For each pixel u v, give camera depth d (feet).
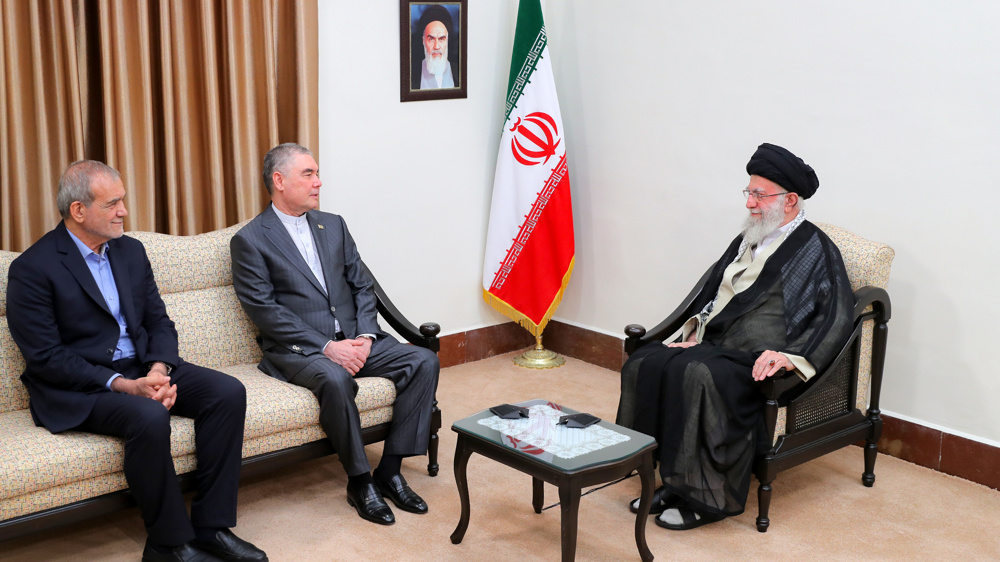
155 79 11.10
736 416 9.59
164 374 9.29
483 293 15.46
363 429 10.31
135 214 10.95
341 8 12.80
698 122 13.44
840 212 12.06
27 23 10.01
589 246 15.47
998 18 10.25
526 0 14.20
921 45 10.93
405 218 14.23
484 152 15.14
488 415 9.25
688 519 9.88
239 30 11.46
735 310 10.73
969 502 10.58
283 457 9.72
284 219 10.80
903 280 11.53
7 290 8.79
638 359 10.44
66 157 10.51
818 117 12.06
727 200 13.21
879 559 9.23
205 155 11.55
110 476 8.50
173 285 10.57
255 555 8.84
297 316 10.53
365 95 13.33
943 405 11.39
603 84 14.75
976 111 10.55
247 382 10.14
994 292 10.71
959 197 10.85
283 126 12.28
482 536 9.60
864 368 10.80
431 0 13.74
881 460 11.82
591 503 10.49
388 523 9.78
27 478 7.88
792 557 9.25
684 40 13.44
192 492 10.65
